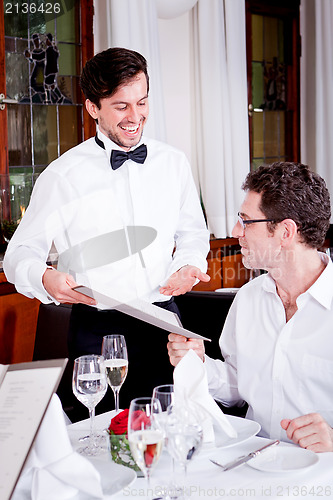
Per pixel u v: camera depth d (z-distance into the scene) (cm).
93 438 157
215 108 420
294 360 172
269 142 507
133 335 225
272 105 507
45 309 282
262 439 152
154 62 374
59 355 276
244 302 185
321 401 171
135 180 233
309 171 167
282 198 164
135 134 222
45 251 233
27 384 122
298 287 174
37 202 231
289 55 519
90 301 202
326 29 501
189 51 430
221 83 421
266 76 498
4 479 115
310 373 171
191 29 429
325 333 170
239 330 184
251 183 170
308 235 168
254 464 138
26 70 351
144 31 367
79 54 379
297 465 137
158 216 238
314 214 166
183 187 247
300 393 172
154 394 132
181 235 252
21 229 231
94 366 156
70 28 372
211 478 134
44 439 126
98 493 122
